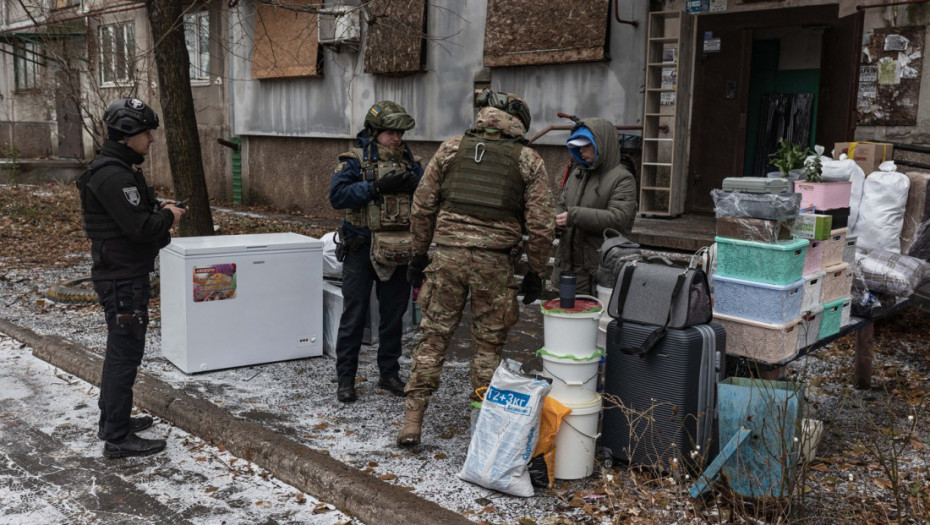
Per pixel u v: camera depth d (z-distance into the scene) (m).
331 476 3.78
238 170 15.46
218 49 15.24
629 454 3.82
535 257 3.98
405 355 6.07
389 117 4.73
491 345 4.04
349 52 12.64
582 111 9.84
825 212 4.36
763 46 9.34
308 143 13.83
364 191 4.69
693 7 8.90
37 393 5.29
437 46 11.41
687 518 3.41
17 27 16.14
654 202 9.55
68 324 6.82
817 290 4.26
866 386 5.32
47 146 20.86
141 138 4.04
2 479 3.95
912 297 5.97
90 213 4.04
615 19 9.37
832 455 4.19
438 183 4.04
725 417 3.55
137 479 3.99
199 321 5.42
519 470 3.61
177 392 4.95
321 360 5.90
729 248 4.01
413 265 4.26
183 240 5.72
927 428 4.61
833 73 8.18
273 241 5.75
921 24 7.55
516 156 3.87
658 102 9.30
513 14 10.23
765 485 3.41
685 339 3.61
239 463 4.20
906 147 7.02
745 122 9.04
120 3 14.84
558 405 3.69
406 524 3.40
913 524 3.41
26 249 10.55
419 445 4.27
